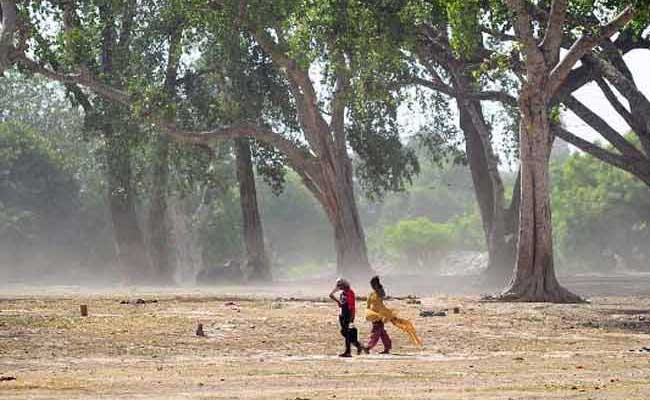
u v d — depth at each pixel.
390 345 56.44
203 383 41.22
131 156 172.25
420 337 64.81
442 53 133.38
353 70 129.38
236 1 135.75
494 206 158.50
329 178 152.50
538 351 57.84
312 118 149.75
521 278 100.75
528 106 100.19
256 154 172.00
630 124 131.25
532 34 98.56
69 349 56.59
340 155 154.00
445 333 67.25
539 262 100.56
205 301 96.56
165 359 52.81
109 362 51.22
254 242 173.38
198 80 165.38
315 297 108.38
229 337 63.41
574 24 109.50
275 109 167.25
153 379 42.88
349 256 153.00
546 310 87.62
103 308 84.50
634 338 66.06
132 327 67.81
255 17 136.00
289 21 129.38
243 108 157.88
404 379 42.72
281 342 61.31
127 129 160.25
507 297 99.94
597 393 37.06
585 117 133.25
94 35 146.50
